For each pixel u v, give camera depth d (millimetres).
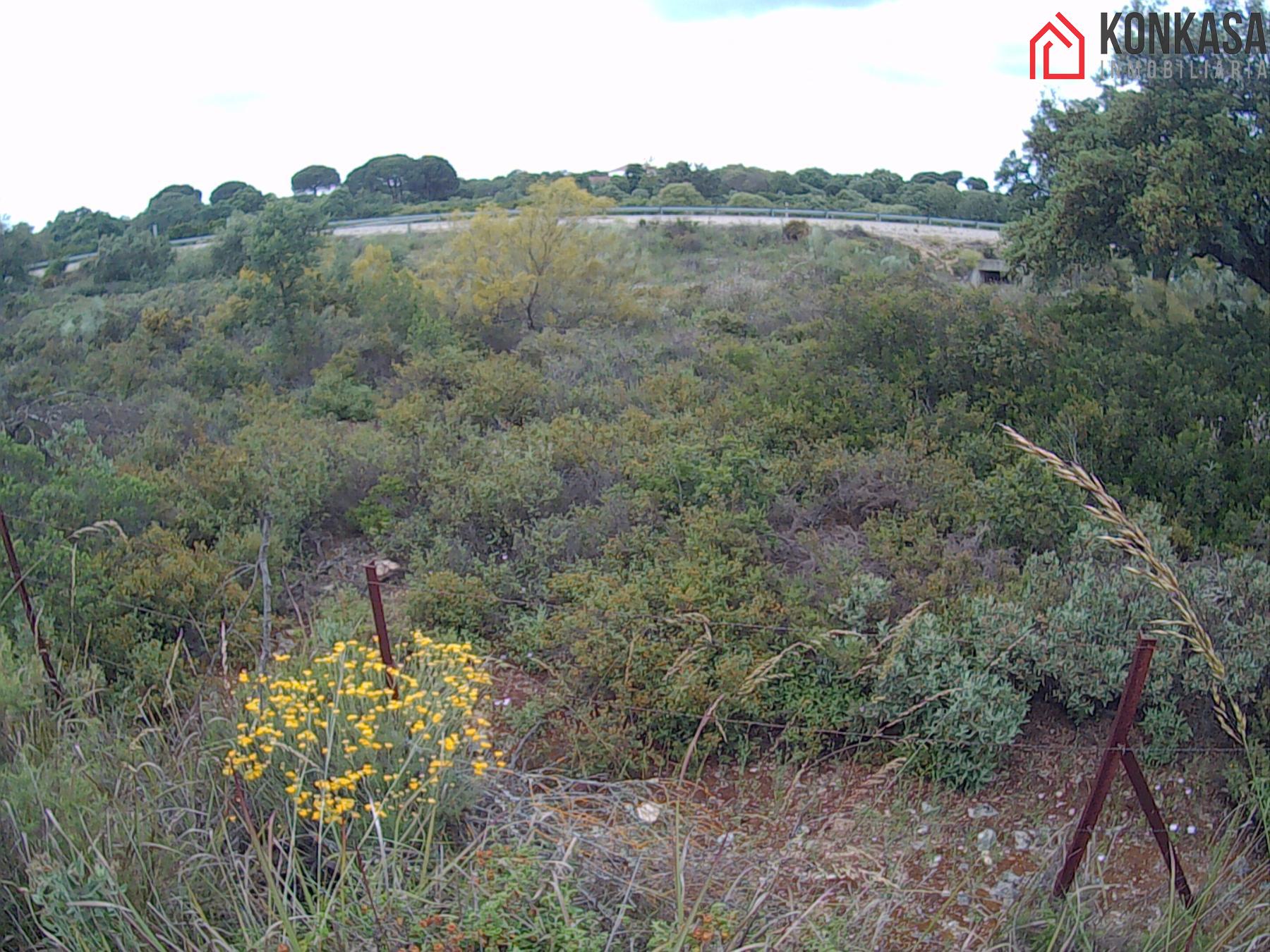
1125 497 7129
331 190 50062
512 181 50219
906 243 27594
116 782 3779
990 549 6402
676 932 3082
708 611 5641
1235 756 4668
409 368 11570
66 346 14344
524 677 5805
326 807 3559
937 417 8500
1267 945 3482
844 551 6246
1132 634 5082
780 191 47531
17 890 3371
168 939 3168
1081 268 12258
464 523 7453
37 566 5570
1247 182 10273
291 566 7305
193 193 48844
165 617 5645
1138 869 4148
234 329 14547
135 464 8359
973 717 4801
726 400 9508
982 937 3643
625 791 4285
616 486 7492
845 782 4832
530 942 3115
